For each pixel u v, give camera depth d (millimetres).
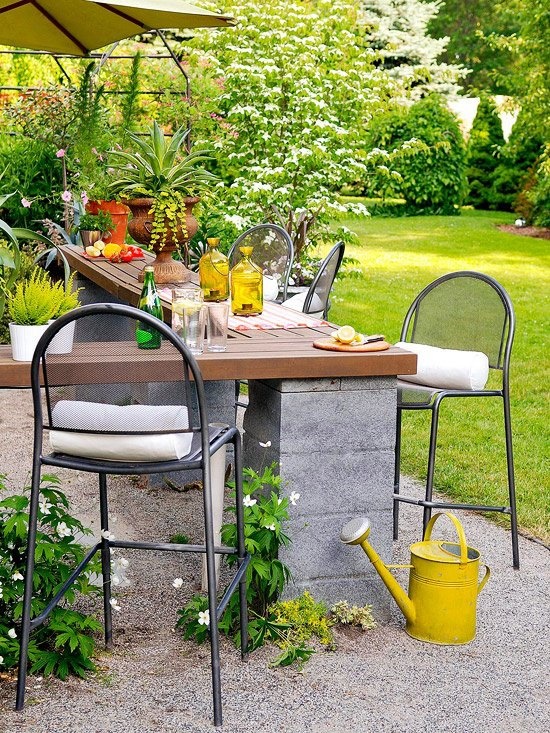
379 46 18234
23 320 2605
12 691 2479
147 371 2500
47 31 5133
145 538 3578
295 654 2639
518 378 6348
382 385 2869
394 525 3660
